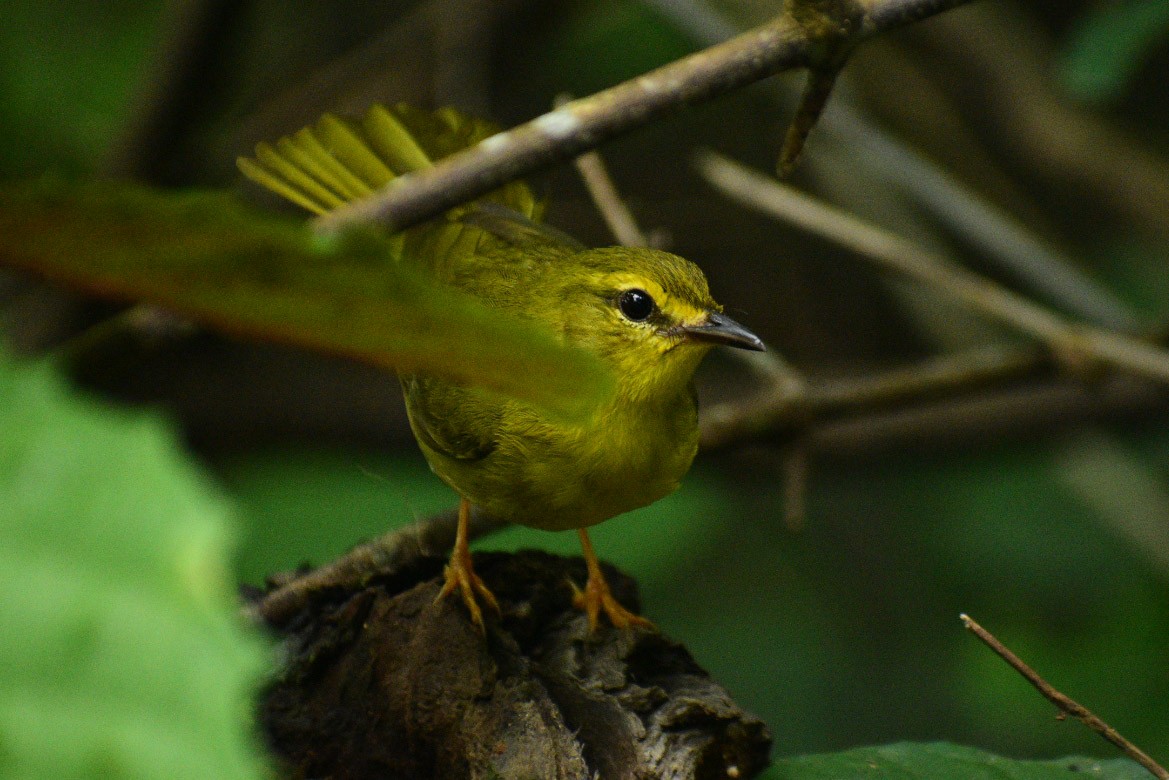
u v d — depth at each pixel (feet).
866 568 40.70
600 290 25.30
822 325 48.26
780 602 40.40
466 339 6.00
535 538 36.11
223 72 38.14
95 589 4.83
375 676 17.66
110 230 5.65
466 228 29.66
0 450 4.99
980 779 17.07
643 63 42.68
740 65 13.99
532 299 26.61
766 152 46.73
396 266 5.73
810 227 32.01
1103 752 36.04
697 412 26.94
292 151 26.48
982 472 41.04
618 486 25.03
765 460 41.70
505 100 44.06
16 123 37.27
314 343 6.18
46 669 4.75
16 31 37.55
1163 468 41.14
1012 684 37.58
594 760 16.89
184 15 36.78
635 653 18.28
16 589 4.81
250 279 5.82
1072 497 40.01
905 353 48.47
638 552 36.01
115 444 5.04
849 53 14.33
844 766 17.26
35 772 4.66
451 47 40.63
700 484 38.32
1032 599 39.19
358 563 19.97
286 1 45.93
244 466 40.09
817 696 38.24
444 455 25.27
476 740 16.97
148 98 37.27
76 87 37.65
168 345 20.62
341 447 40.75
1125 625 37.78
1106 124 45.32
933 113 46.29
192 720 4.74
